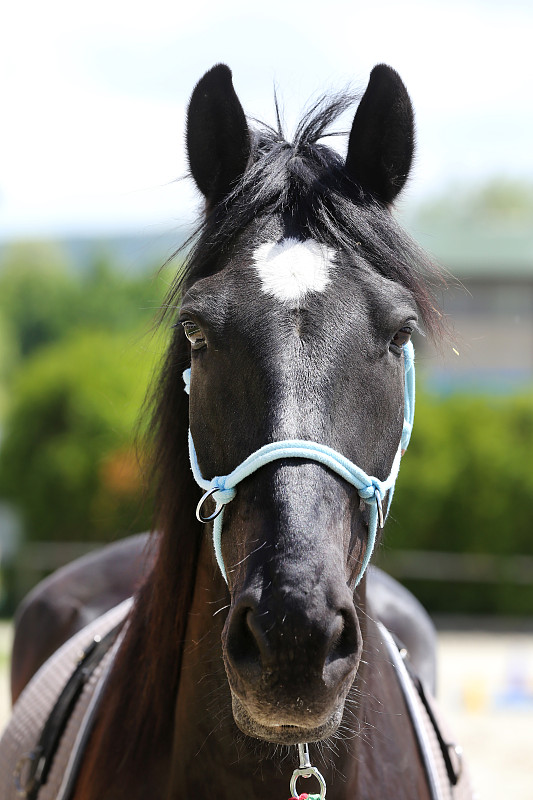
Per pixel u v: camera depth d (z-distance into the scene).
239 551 2.23
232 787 2.53
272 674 2.00
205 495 2.34
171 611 2.77
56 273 62.06
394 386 2.42
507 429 17.16
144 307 3.17
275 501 2.13
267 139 2.84
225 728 2.52
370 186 2.71
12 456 17.64
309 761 2.49
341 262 2.41
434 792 2.97
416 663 4.01
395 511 16.84
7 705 9.59
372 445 2.34
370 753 2.77
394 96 2.67
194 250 2.72
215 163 2.77
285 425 2.19
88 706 3.13
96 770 2.82
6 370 37.94
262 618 2.01
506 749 9.05
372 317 2.35
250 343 2.29
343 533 2.19
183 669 2.70
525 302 34.84
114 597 4.32
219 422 2.34
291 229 2.46
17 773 3.30
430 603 17.22
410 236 2.71
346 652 2.08
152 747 2.77
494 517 16.86
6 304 57.84
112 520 17.09
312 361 2.25
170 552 2.76
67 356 18.30
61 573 4.74
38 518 17.50
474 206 87.12
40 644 4.38
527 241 35.94
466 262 34.69
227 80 2.72
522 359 34.56
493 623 16.64
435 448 16.95
